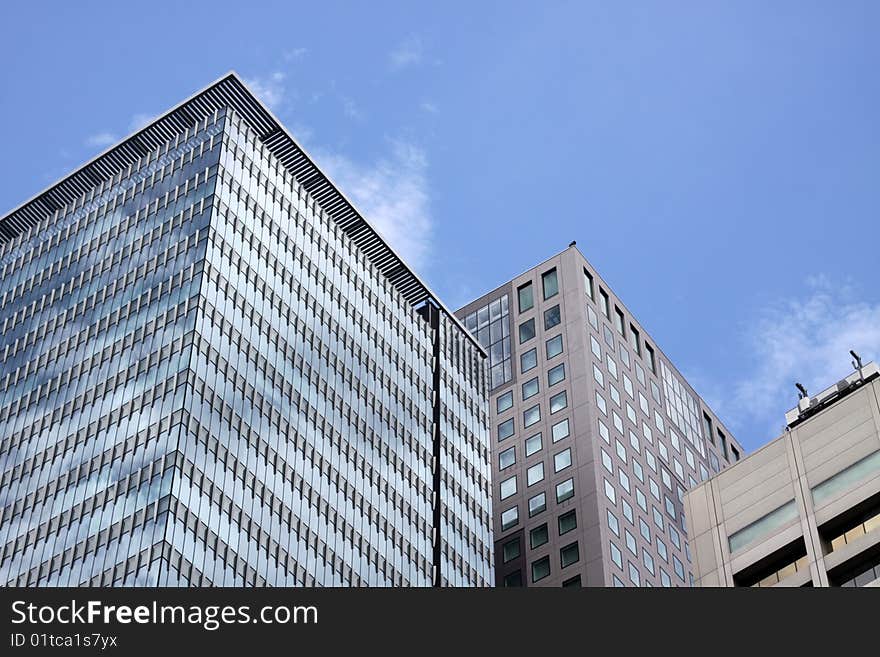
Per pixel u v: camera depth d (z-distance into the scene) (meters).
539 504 173.38
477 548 167.88
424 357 180.38
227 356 143.50
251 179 163.62
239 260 153.62
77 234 168.50
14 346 159.00
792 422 86.50
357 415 159.50
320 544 142.25
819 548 76.12
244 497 135.12
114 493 131.12
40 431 144.62
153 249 156.12
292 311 157.50
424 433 170.75
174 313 145.12
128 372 143.00
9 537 134.75
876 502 75.81
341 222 184.62
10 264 172.50
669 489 187.12
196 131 168.12
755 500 81.62
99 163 173.25
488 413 188.00
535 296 199.62
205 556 126.75
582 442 175.25
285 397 148.62
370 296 174.88
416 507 161.25
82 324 154.38
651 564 170.62
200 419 135.25
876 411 79.19
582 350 186.00
